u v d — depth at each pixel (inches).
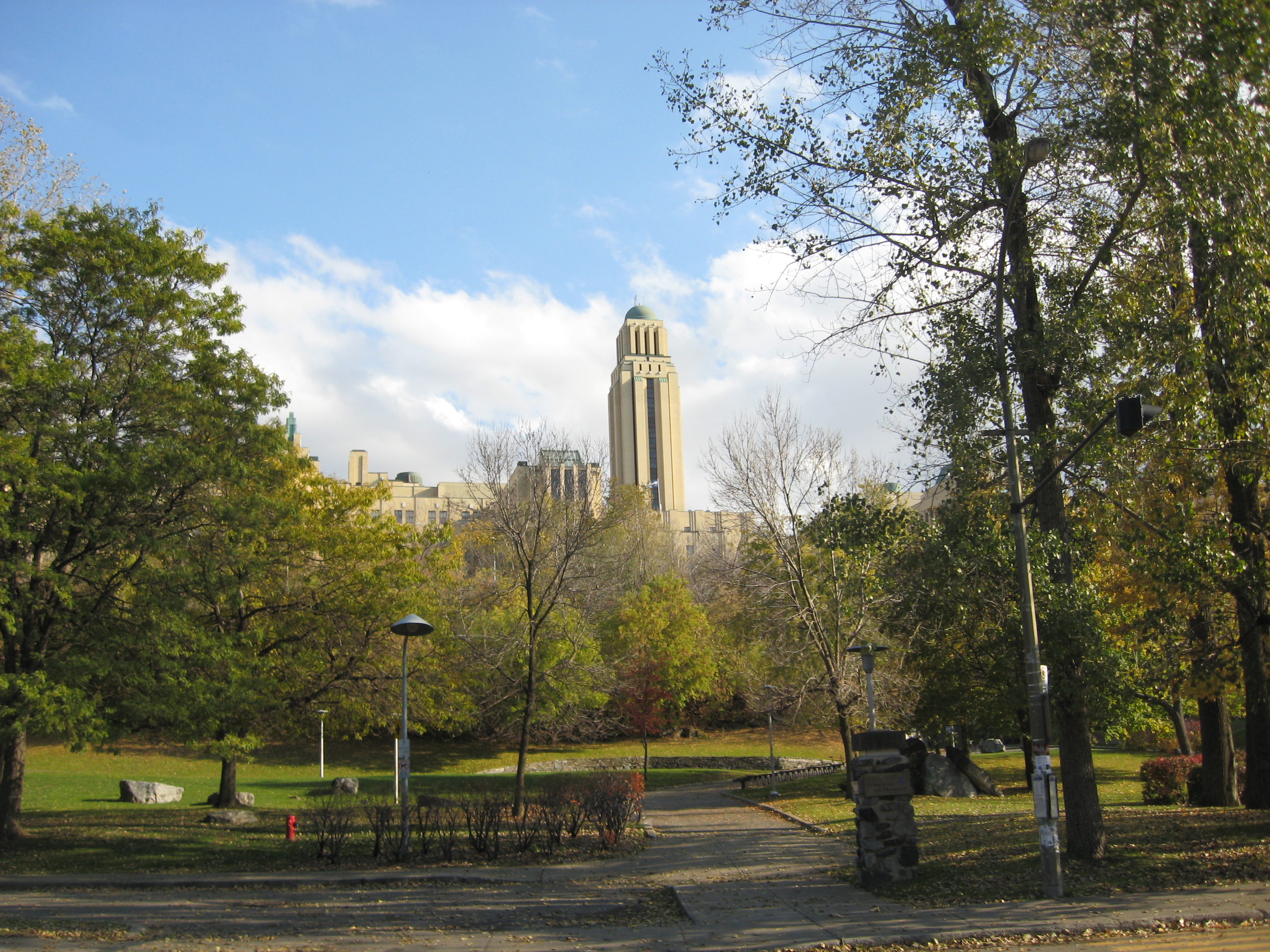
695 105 588.7
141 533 714.2
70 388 719.1
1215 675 738.8
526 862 681.0
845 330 621.9
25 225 752.3
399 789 1013.8
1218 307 535.5
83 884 589.3
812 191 583.8
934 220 563.5
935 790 1159.6
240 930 445.4
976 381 551.5
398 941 415.5
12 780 765.9
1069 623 526.3
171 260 783.7
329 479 1057.5
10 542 704.4
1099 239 564.4
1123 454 558.3
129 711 711.1
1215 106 469.7
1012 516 513.3
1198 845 558.3
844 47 573.0
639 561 2310.5
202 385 804.6
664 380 5600.4
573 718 1711.4
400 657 1002.7
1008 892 475.5
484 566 1743.4
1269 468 563.5
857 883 543.2
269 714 984.9
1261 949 339.0
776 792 1322.6
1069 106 530.3
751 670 1499.8
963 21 541.6
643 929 438.3
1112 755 1800.0
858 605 1080.8
